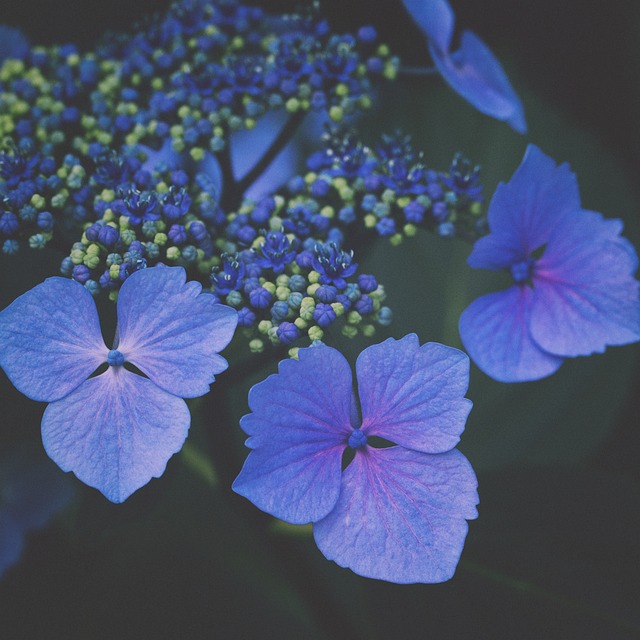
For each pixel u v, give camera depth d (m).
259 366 0.33
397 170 0.34
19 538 0.40
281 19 0.39
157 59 0.37
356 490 0.29
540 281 0.34
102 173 0.33
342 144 0.36
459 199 0.35
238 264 0.32
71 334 0.30
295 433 0.29
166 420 0.29
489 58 0.38
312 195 0.35
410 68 0.38
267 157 0.37
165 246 0.32
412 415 0.29
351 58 0.36
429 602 0.38
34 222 0.33
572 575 0.37
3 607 0.40
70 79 0.37
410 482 0.29
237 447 0.35
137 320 0.29
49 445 0.29
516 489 0.37
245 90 0.36
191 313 0.29
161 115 0.36
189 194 0.34
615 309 0.33
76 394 0.29
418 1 0.37
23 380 0.29
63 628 0.40
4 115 0.36
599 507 0.36
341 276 0.32
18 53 0.38
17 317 0.29
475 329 0.33
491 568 0.37
